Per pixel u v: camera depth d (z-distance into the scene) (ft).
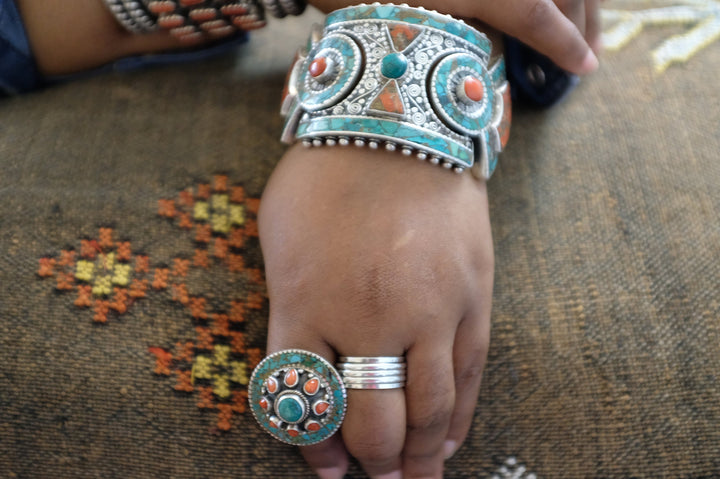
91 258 1.84
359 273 1.58
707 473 1.69
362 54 1.67
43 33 2.18
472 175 1.82
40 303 1.75
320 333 1.59
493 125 1.78
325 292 1.60
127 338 1.73
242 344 1.79
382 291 1.57
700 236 1.96
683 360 1.78
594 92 2.37
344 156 1.72
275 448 1.70
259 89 2.33
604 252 1.95
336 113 1.66
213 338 1.78
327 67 1.68
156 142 2.12
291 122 1.79
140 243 1.89
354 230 1.63
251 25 2.19
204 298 1.82
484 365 1.75
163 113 2.21
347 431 1.58
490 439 1.76
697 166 2.13
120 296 1.79
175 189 2.01
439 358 1.58
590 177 2.12
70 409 1.66
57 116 2.18
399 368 1.58
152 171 2.04
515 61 2.17
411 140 1.62
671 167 2.13
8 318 1.72
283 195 1.76
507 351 1.82
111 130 2.14
